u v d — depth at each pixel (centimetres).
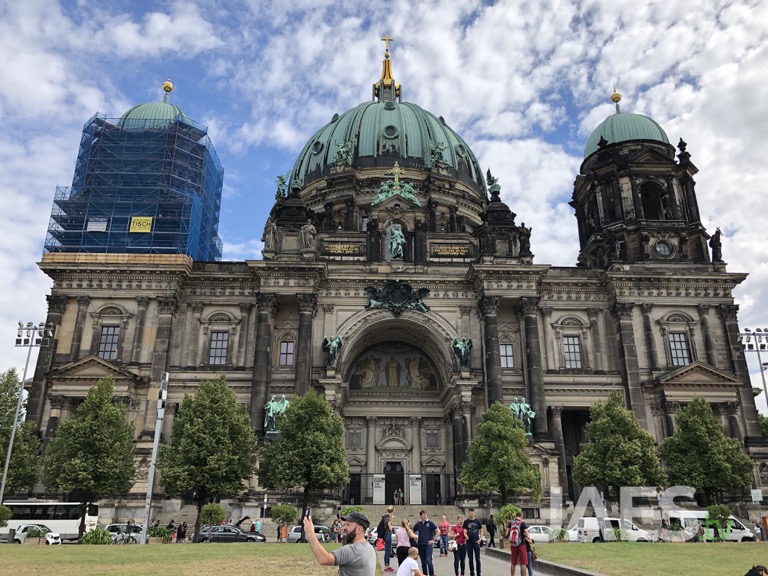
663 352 7019
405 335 7675
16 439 5631
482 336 6950
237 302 7038
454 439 6750
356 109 10231
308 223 7219
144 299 6844
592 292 7344
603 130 8438
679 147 8019
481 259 7131
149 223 7438
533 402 6575
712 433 5869
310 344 6669
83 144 8138
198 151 8488
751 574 1239
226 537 4762
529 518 6019
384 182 8419
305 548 3534
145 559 2689
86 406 5275
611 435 5703
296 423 5450
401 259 7375
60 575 2062
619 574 2269
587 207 8206
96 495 5119
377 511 6097
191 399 5288
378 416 7631
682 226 7512
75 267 6862
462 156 9931
